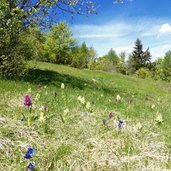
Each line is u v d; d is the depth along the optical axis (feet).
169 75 351.25
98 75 112.98
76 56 200.34
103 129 19.12
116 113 26.99
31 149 11.51
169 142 18.53
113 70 328.29
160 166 13.78
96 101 35.88
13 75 45.85
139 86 105.50
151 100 61.26
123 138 17.46
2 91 28.81
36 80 51.67
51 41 182.09
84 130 17.48
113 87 79.97
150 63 350.64
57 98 29.99
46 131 16.22
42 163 12.28
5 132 14.80
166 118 31.91
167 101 68.13
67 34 186.39
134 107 37.11
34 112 20.54
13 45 47.96
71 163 12.83
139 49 351.25
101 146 15.35
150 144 17.01
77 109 24.67
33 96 29.19
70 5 57.06
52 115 19.52
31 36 53.78
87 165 12.85
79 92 45.16
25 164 12.00
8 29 47.26
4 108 20.11
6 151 12.81
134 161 13.82
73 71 108.06
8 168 11.50
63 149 13.66
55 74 75.97
